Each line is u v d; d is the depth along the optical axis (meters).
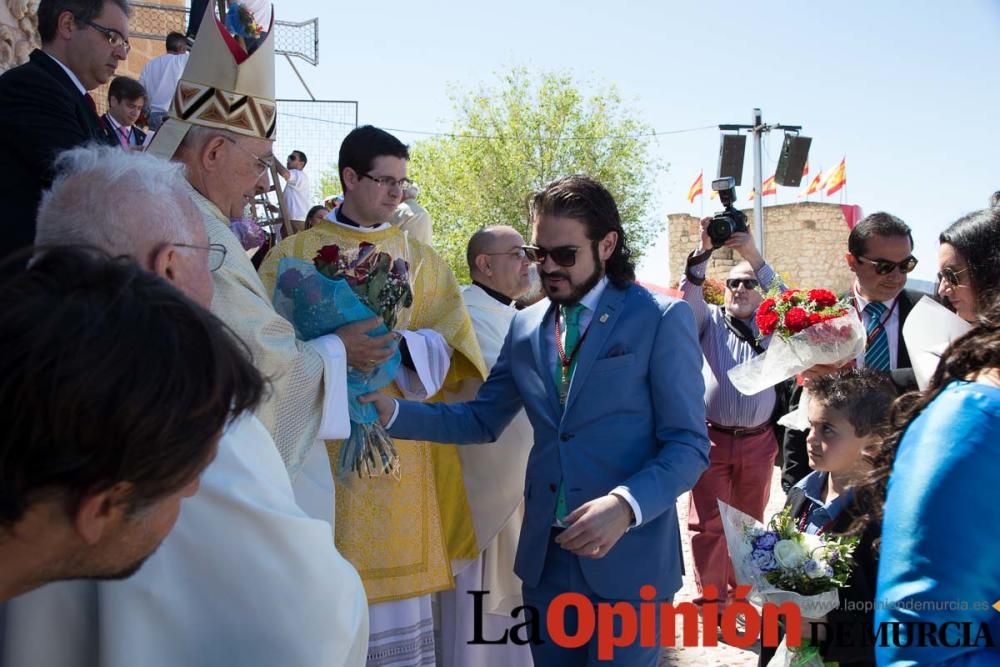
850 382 3.12
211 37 2.74
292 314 2.92
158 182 1.83
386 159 3.63
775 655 2.96
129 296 1.00
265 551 1.72
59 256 1.03
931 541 1.41
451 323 3.77
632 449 2.78
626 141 33.84
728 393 5.18
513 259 4.29
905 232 4.28
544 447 2.90
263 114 2.84
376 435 3.16
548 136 33.78
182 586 1.69
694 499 5.37
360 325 2.88
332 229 3.64
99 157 1.85
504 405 3.19
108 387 0.95
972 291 2.23
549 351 2.94
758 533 2.90
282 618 1.73
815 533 3.08
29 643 1.69
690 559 7.02
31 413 0.93
